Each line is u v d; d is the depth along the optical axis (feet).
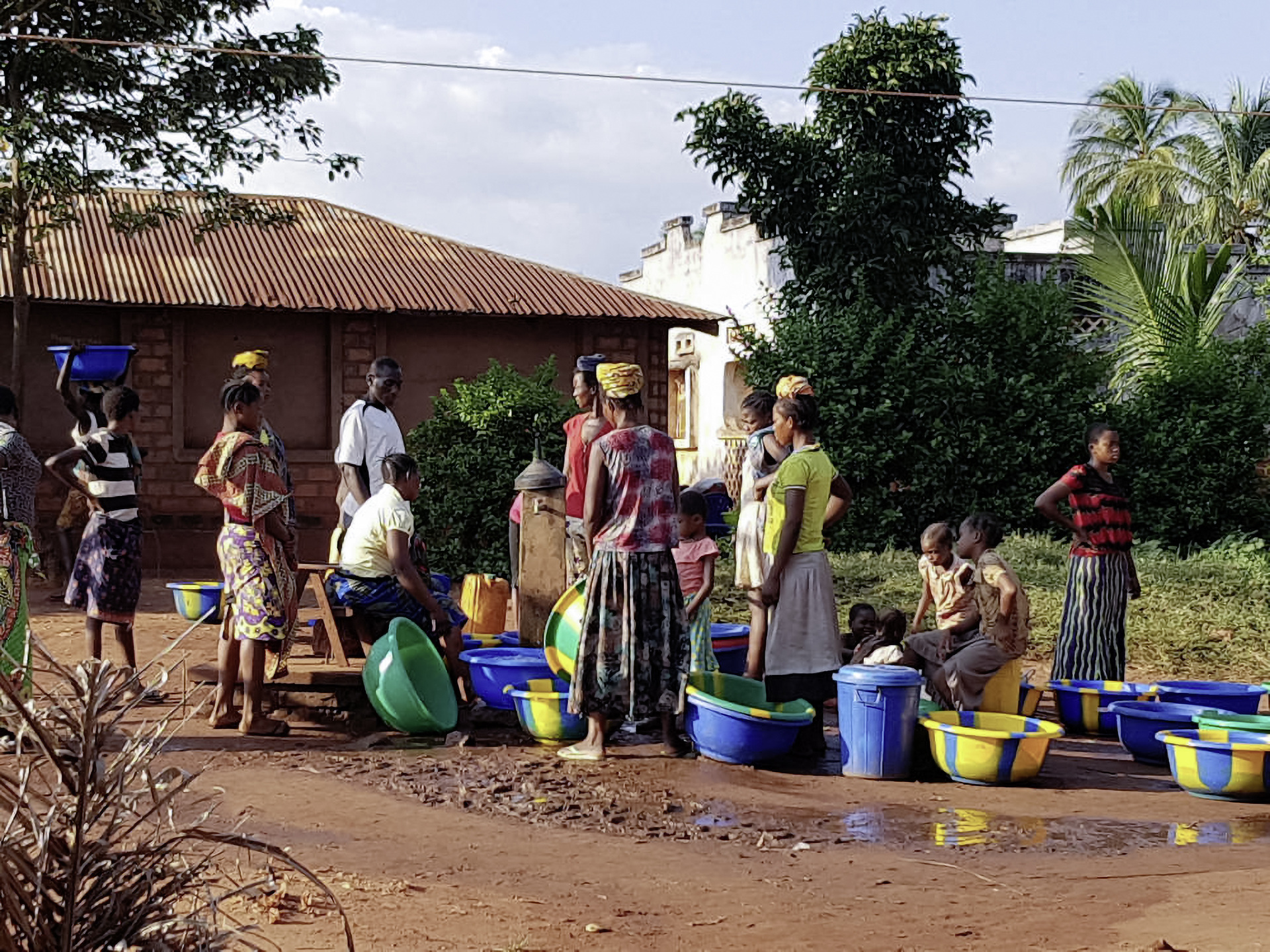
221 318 56.54
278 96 50.75
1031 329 57.06
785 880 17.56
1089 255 64.23
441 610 27.81
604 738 25.03
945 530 28.07
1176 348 60.13
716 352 85.71
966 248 67.31
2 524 24.41
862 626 31.24
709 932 15.28
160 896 10.83
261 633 25.75
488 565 48.34
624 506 24.72
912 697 24.18
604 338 60.90
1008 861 18.80
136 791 11.09
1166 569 48.06
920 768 25.09
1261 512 58.08
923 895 16.93
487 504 48.60
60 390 31.96
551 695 25.76
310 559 57.41
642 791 22.47
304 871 11.58
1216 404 58.18
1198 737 24.80
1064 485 31.01
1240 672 36.94
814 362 56.34
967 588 27.84
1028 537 53.52
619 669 24.63
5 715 10.64
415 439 49.67
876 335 55.98
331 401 57.72
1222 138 103.76
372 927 15.02
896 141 62.95
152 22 48.73
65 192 49.11
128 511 28.30
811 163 62.54
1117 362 63.36
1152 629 39.78
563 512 30.07
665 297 95.50
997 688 27.48
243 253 59.26
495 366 50.72
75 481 27.76
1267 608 43.27
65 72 48.65
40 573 25.70
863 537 54.95
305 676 26.99
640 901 16.47
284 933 14.65
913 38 62.90
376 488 29.53
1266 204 97.81
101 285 54.19
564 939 14.88
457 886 16.87
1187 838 20.43
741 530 27.81
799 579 25.93
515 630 36.63
